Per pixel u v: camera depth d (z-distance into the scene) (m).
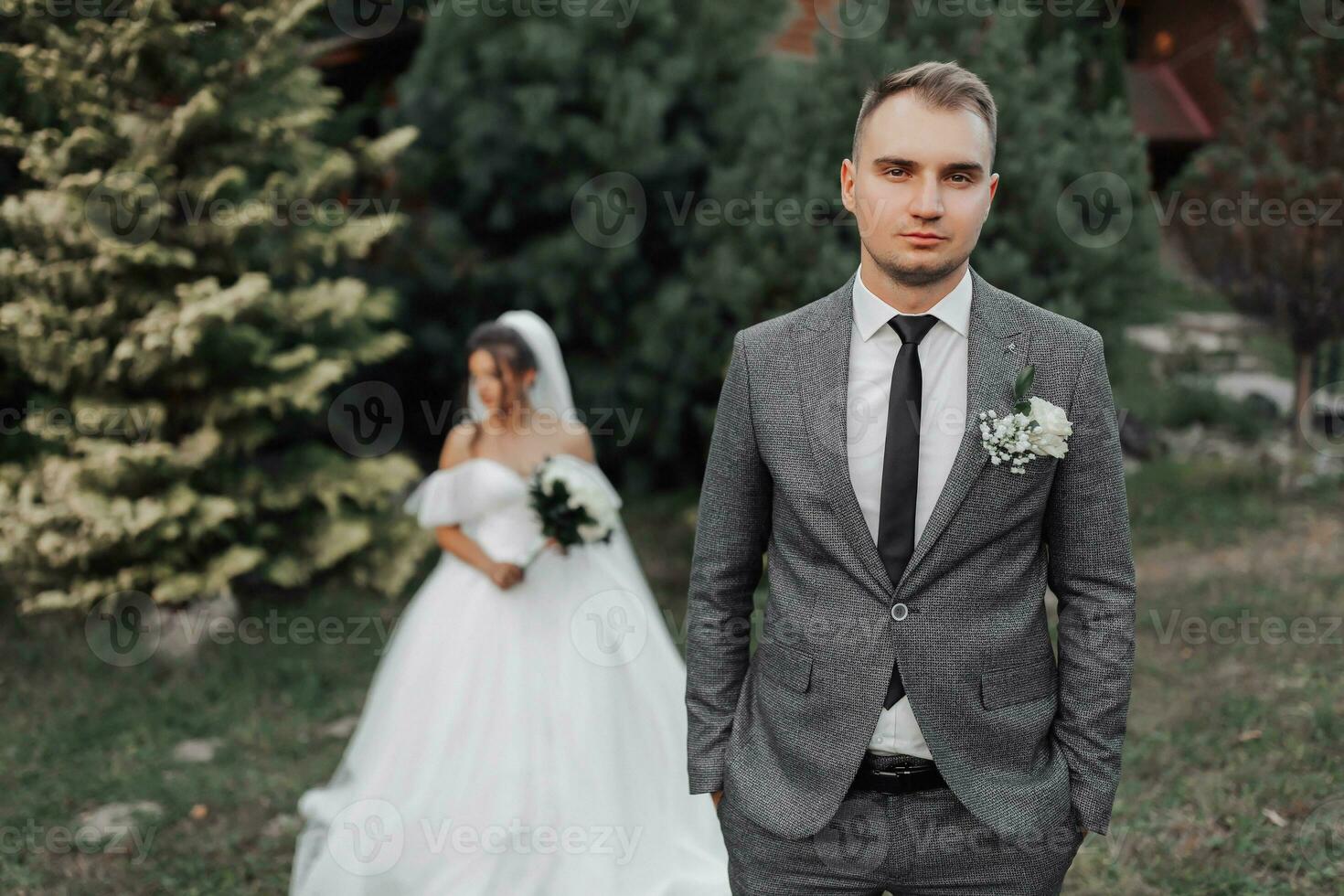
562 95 8.12
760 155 6.79
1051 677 1.90
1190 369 10.98
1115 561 1.86
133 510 6.00
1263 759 4.06
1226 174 8.04
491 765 3.44
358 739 3.78
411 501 4.11
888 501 1.85
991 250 6.48
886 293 1.87
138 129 5.82
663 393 8.45
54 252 5.82
